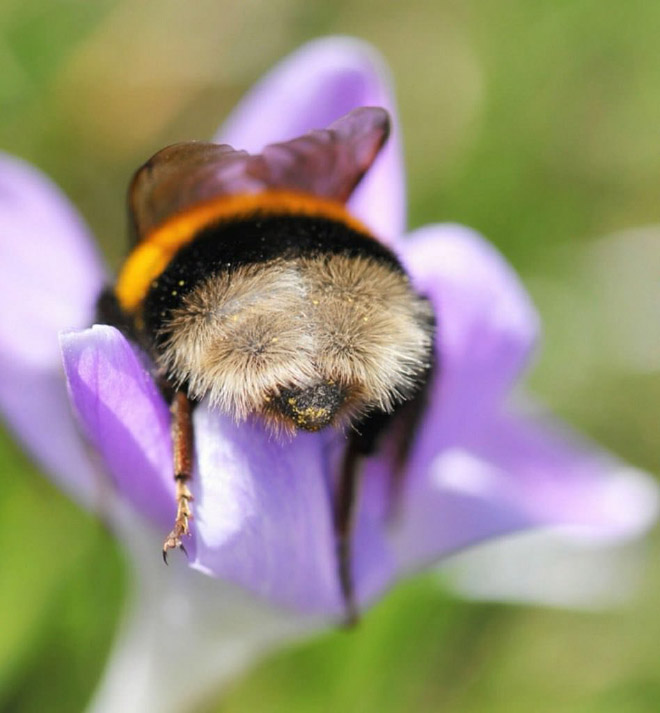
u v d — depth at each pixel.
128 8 0.15
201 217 0.10
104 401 0.09
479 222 0.15
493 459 0.11
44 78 0.14
